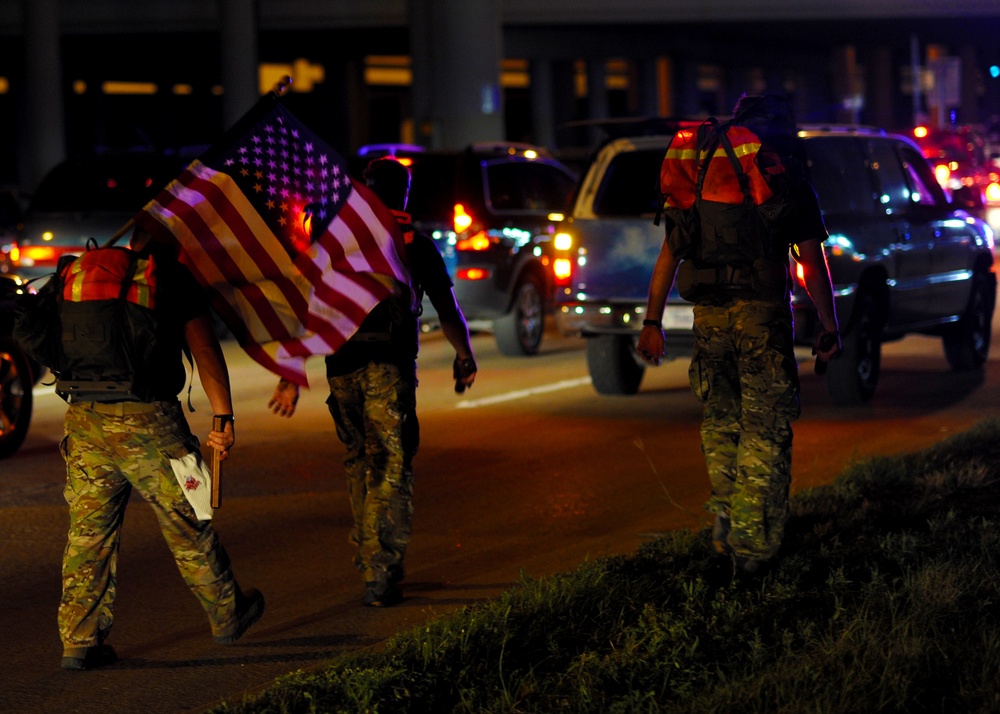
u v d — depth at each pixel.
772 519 20.39
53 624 20.84
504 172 52.16
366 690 16.08
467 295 49.94
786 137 20.39
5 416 33.59
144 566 23.95
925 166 43.19
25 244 56.28
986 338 46.56
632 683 16.31
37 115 156.12
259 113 20.56
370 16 155.25
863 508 24.02
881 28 196.00
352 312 20.52
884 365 47.88
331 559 24.22
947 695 15.56
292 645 19.48
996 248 90.88
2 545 25.50
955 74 131.88
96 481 18.19
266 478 31.02
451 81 149.25
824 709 14.98
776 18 162.62
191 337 18.03
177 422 18.08
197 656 19.11
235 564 23.94
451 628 18.08
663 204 20.97
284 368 20.83
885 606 18.41
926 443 33.19
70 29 158.62
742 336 20.28
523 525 26.27
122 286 17.66
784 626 18.22
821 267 20.67
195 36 169.38
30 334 17.69
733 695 15.52
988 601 18.47
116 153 57.44
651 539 24.45
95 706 17.36
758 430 20.34
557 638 17.89
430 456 33.19
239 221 20.56
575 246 38.81
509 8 154.88
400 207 21.22
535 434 35.88
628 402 40.97
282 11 157.38
